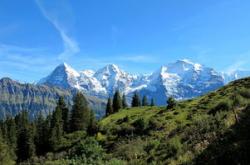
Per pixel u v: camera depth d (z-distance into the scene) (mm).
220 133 35562
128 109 111125
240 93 54781
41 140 124875
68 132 135250
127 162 46969
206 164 28953
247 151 26344
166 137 51812
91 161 57531
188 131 45000
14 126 145125
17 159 127750
